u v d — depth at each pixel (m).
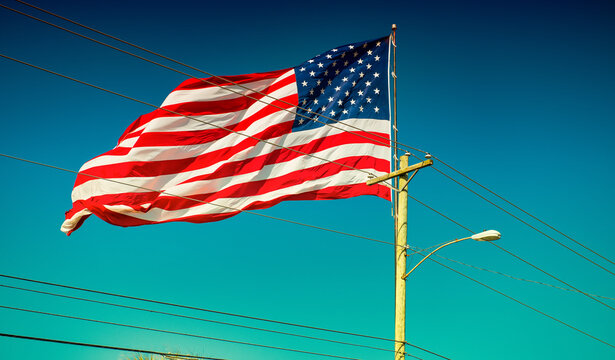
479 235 15.25
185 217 15.82
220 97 16.56
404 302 15.15
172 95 16.34
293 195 16.03
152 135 16.06
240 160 16.25
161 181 15.93
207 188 15.98
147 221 15.89
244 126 16.53
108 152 16.39
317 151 16.56
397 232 15.62
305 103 17.00
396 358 14.73
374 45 17.72
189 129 16.23
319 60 17.45
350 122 16.92
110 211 15.70
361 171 16.38
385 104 17.23
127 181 15.80
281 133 16.61
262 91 16.95
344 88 17.28
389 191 16.00
